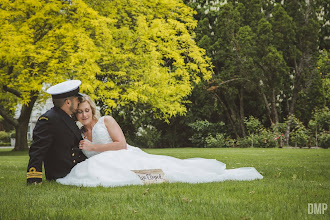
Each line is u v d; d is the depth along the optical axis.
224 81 21.19
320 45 23.81
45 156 4.53
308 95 21.36
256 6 22.44
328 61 22.52
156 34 14.58
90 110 4.80
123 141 4.79
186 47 16.89
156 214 2.68
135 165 4.50
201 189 3.79
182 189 3.74
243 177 4.77
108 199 3.27
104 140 4.73
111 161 4.46
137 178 4.30
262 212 2.73
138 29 14.34
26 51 12.58
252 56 20.92
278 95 21.83
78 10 12.78
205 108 22.83
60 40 13.02
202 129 22.81
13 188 4.08
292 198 3.28
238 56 21.11
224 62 22.12
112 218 2.56
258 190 3.73
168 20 15.19
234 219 2.50
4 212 2.79
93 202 3.16
